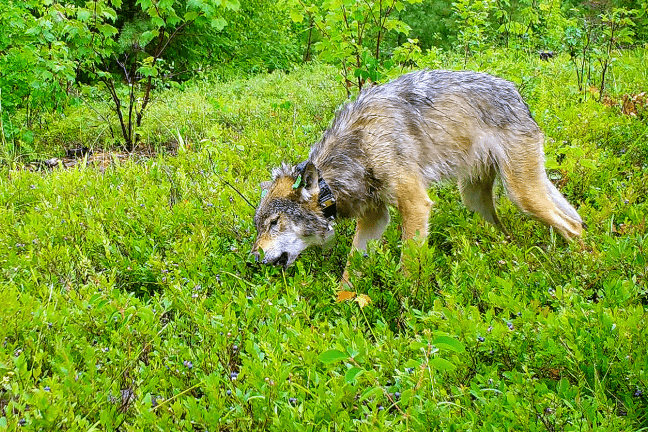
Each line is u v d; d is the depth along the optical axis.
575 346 2.66
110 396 2.73
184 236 4.63
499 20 15.56
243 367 2.69
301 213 4.27
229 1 8.23
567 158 5.23
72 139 8.81
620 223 4.62
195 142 8.12
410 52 7.92
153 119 9.33
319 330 3.23
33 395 2.42
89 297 3.47
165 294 3.70
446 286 3.71
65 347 2.98
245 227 4.85
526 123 4.81
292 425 2.38
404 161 4.44
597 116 6.93
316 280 4.04
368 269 3.86
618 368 2.62
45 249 4.10
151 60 8.86
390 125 4.42
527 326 2.85
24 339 3.04
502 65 9.27
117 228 4.86
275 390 2.54
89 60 8.61
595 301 3.49
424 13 17.27
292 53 19.77
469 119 4.68
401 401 2.38
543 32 13.52
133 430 2.30
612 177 5.47
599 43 9.87
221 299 3.54
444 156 4.66
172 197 5.71
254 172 6.23
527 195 4.77
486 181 5.03
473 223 4.67
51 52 8.55
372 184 4.43
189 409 2.46
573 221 4.73
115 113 9.69
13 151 7.82
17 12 8.45
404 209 4.51
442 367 2.42
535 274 3.69
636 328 2.67
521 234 4.75
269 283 3.87
